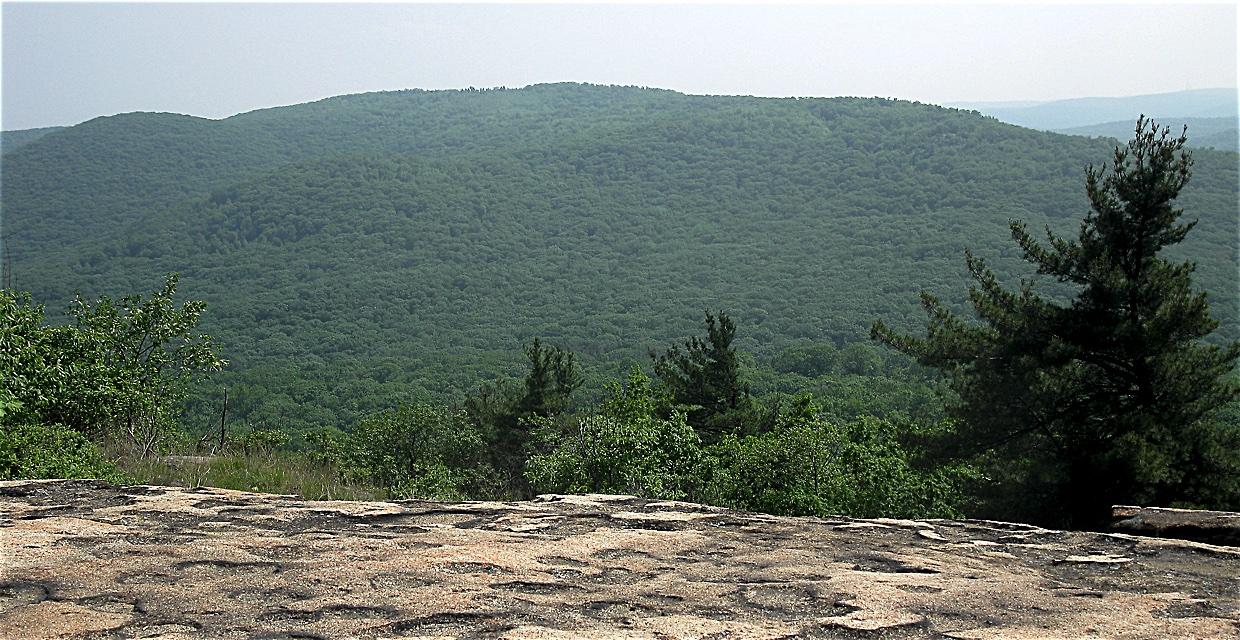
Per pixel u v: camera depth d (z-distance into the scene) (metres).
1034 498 16.52
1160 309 16.33
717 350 30.03
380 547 3.23
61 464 9.37
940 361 18.33
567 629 2.38
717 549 3.34
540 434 21.78
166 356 14.70
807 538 3.57
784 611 2.60
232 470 12.84
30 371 11.38
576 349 137.38
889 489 15.66
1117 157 17.58
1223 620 2.57
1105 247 17.50
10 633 2.31
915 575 3.04
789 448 14.51
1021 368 16.84
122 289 177.50
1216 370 16.55
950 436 17.53
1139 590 2.94
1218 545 3.81
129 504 3.94
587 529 3.63
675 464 13.73
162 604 2.55
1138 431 15.80
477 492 21.70
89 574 2.82
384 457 22.28
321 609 2.52
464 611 2.52
